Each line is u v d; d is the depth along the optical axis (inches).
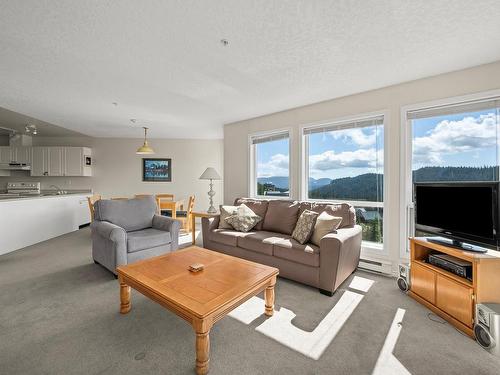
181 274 76.4
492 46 83.8
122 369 56.4
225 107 150.9
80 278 108.3
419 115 111.2
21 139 238.4
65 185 254.4
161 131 228.4
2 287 99.0
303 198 149.2
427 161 111.7
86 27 72.9
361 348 64.2
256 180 178.5
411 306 85.9
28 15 67.1
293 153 152.0
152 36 77.8
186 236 198.5
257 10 66.2
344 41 80.9
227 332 70.7
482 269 68.6
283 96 131.0
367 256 123.0
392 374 55.5
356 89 121.6
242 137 182.7
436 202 89.7
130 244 112.7
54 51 86.1
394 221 116.1
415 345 65.3
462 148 103.9
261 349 63.6
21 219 156.8
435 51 87.0
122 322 75.0
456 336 69.1
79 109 156.0
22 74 104.3
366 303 88.0
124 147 259.6
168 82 113.5
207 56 90.3
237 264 85.4
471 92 98.6
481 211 74.8
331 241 93.0
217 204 266.2
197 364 55.1
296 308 84.3
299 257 100.4
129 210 135.5
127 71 102.1
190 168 265.7
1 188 244.7
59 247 159.3
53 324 73.7
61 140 253.1
